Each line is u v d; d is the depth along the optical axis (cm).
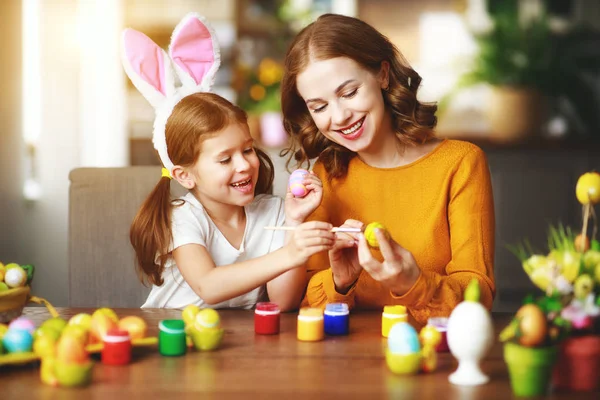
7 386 91
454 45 443
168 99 151
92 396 88
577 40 359
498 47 356
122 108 287
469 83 362
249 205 157
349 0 438
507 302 338
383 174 152
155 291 154
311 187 138
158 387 91
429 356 96
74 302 176
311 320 112
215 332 106
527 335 88
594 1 423
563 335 90
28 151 273
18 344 98
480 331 92
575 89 354
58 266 268
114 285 176
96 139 283
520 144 332
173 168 145
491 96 358
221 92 404
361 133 137
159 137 150
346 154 156
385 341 112
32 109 273
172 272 152
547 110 353
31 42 274
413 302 117
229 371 97
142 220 145
